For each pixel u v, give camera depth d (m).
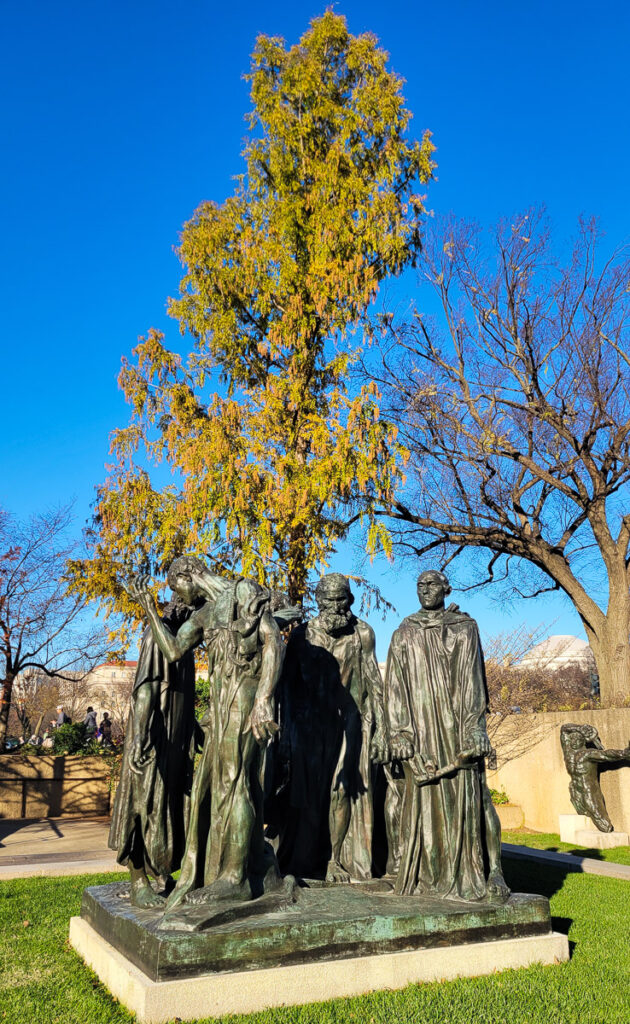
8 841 14.75
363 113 20.19
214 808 5.64
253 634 5.77
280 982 4.97
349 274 18.59
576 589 21.02
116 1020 4.62
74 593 19.72
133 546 18.36
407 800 6.55
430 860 6.30
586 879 10.17
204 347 20.30
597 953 6.23
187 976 4.80
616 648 20.14
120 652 23.45
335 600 7.32
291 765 7.03
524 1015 4.80
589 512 20.31
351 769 7.11
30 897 8.58
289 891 5.80
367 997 5.09
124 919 5.43
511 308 20.86
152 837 6.01
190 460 17.36
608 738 15.67
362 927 5.38
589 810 15.46
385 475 17.09
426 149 20.16
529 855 11.98
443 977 5.50
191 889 5.52
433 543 22.17
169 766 6.18
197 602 6.45
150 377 19.02
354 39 20.95
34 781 20.11
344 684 7.22
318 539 17.39
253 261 19.50
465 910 5.79
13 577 23.66
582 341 19.94
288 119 20.22
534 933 6.01
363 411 17.27
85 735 23.11
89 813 20.48
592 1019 4.77
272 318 20.16
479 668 6.67
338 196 19.75
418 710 6.61
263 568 16.97
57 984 5.38
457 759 6.32
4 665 24.69
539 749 18.05
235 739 5.62
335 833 6.96
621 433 19.70
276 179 20.28
